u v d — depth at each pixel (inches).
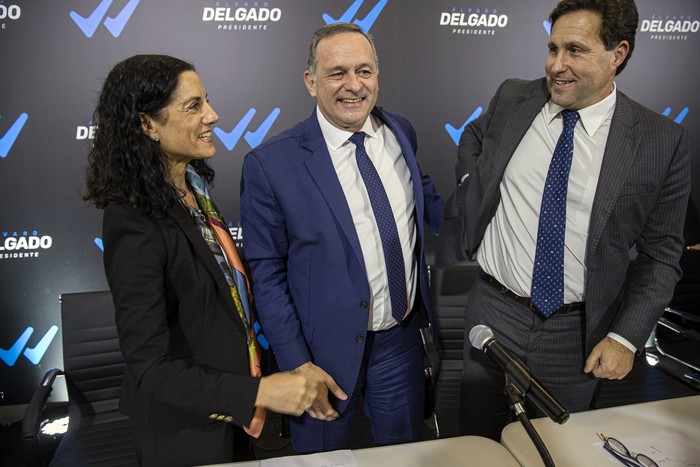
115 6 88.4
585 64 51.3
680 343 100.0
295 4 92.3
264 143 61.5
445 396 90.0
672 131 54.9
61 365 103.0
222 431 53.2
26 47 88.0
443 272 95.8
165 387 45.6
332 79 55.0
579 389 65.2
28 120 91.0
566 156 56.8
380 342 66.6
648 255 60.4
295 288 62.4
